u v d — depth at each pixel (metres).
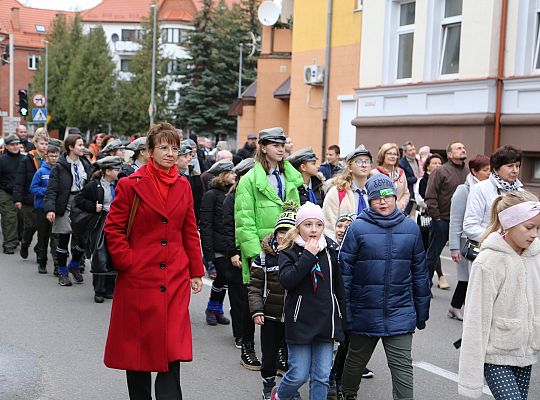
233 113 32.62
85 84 57.59
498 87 15.91
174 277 4.92
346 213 6.77
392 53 19.03
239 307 7.41
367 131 19.34
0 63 80.19
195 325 8.50
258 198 6.64
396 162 9.30
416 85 17.62
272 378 5.86
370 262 5.24
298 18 24.20
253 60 49.62
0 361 6.83
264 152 6.71
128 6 84.50
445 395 6.15
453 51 17.39
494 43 15.97
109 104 57.44
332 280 5.15
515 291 4.39
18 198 12.52
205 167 17.50
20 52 82.25
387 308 5.23
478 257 4.46
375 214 5.32
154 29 51.47
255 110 31.19
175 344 4.82
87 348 7.41
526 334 4.39
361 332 5.27
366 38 19.55
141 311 4.83
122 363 4.84
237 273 7.25
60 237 10.61
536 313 4.44
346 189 6.84
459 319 8.75
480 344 4.37
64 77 63.28
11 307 9.13
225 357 7.24
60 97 62.16
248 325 6.84
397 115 18.38
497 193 7.49
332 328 5.07
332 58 22.66
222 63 48.47
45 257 11.52
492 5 15.88
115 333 4.90
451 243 8.48
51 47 64.88
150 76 53.97
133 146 9.86
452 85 16.73
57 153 11.30
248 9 57.97
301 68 24.17
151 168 4.96
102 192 9.52
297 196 6.77
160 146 4.89
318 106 23.52
